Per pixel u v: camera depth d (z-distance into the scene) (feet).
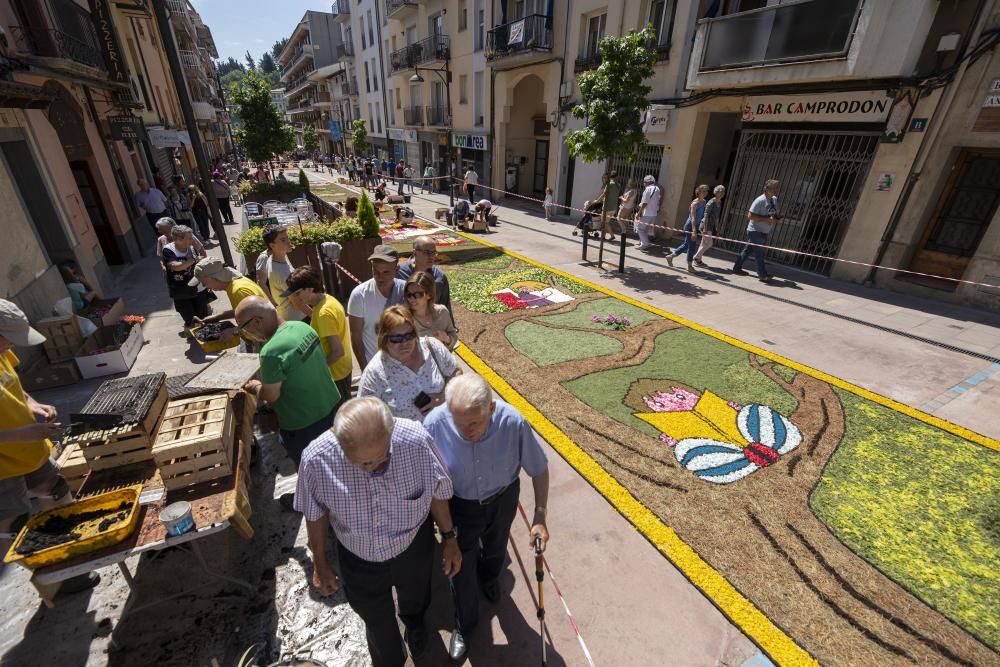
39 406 9.98
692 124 36.32
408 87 92.32
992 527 11.02
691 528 10.75
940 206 25.94
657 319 23.39
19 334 8.79
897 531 10.84
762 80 28.99
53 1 26.55
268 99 78.23
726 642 8.36
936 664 8.00
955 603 9.14
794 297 26.63
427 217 53.98
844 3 24.22
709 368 18.40
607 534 10.63
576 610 8.89
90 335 17.93
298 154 209.87
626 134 28.48
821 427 14.70
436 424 7.32
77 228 24.16
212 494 8.07
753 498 11.71
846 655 8.12
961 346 20.61
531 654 8.10
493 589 9.00
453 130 76.28
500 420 7.18
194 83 112.57
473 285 28.68
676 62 36.86
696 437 14.10
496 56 55.88
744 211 35.65
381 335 8.16
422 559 7.32
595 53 45.91
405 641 8.29
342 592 9.20
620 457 13.15
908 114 24.75
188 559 9.83
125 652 8.01
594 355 19.45
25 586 9.25
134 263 34.24
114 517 7.40
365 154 129.59
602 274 31.19
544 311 24.47
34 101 20.44
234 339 14.42
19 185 20.75
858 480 12.43
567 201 54.19
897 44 23.36
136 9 44.93
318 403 9.56
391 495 6.34
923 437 14.29
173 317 23.49
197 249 20.89
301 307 10.58
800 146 31.14
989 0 21.97
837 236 30.45
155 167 51.39
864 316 23.88
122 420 8.23
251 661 7.71
